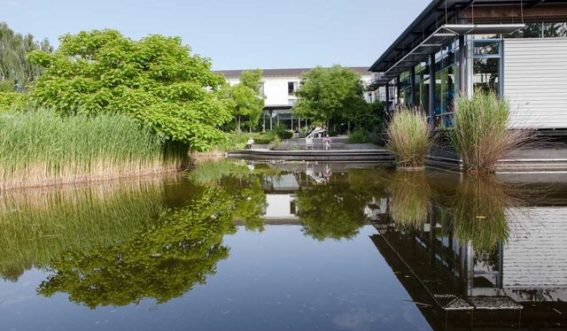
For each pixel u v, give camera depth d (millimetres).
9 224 6020
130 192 9047
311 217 6184
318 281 3512
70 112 11867
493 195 7191
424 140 11859
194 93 13141
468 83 11992
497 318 2748
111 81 12336
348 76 26266
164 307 3037
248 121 34656
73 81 12008
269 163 17500
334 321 2748
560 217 5457
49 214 6695
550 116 12031
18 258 4363
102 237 5164
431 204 6684
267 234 5219
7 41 29406
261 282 3516
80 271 3918
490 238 4609
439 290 3246
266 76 40719
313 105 26469
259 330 2635
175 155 14281
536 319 2729
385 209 6527
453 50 13031
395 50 18656
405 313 2852
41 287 3525
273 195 8469
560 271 3562
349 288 3336
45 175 9805
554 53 11961
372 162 16484
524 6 12234
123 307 3061
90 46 13250
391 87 23188
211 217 6320
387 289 3297
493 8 12391
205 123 13422
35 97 12172
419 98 17219
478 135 9578
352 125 28406
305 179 11117
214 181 11117
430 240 4676
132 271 3877
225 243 4828
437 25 14445
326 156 17812
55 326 2771
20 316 2945
